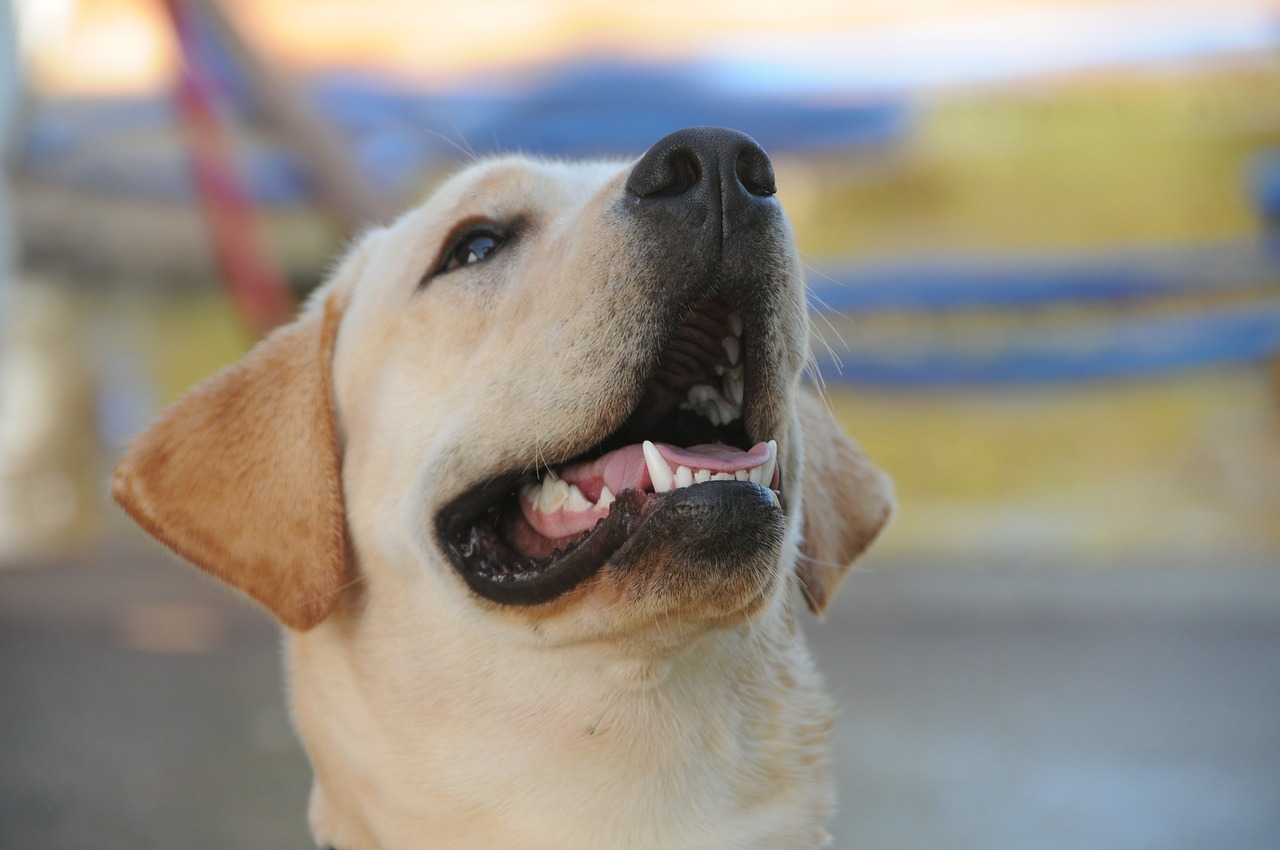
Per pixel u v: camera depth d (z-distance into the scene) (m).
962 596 10.94
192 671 8.55
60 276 13.77
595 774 2.91
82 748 6.71
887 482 3.73
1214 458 13.40
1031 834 5.36
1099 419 13.60
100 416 14.07
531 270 2.95
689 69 13.46
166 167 13.45
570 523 2.75
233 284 7.88
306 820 5.62
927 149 13.68
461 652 2.96
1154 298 13.53
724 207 2.58
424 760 3.03
